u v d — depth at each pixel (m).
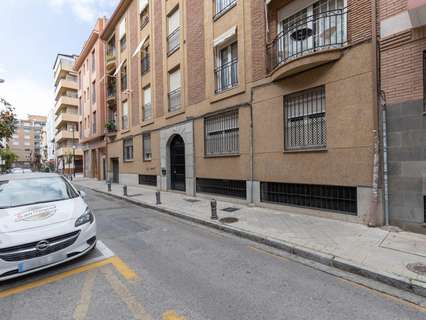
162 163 14.20
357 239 5.14
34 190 5.07
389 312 2.97
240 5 9.26
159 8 14.56
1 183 5.11
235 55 10.05
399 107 5.59
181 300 3.22
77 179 26.59
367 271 3.83
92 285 3.61
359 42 6.14
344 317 2.87
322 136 7.07
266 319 2.83
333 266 4.24
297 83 7.43
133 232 6.38
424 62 5.31
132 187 16.70
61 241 3.92
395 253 4.39
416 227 5.43
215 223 6.76
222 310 3.00
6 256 3.52
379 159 5.85
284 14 8.17
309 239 5.25
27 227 3.82
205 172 11.05
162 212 9.02
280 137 7.99
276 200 8.32
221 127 10.39
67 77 44.31
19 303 3.19
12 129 13.17
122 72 19.86
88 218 4.48
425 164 5.30
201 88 11.26
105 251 4.95
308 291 3.45
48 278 3.83
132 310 3.00
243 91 9.15
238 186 9.66
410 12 4.98
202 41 11.22
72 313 2.96
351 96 6.30
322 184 6.93
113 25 21.03
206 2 10.92
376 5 5.86
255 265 4.32
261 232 5.84
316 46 7.22
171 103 13.70
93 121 26.42
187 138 12.06
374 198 5.86
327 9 7.14
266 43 8.38
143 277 3.85
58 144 51.41
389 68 5.71
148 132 15.69
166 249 5.11
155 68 14.95
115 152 21.02
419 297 3.30
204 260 4.54
